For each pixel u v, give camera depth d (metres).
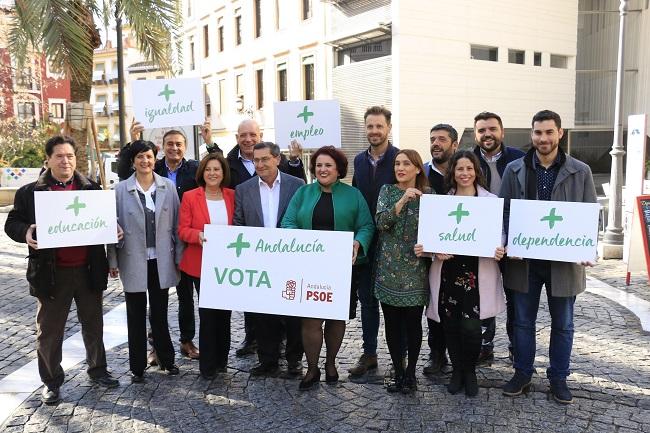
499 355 5.14
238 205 4.78
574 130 22.61
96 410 4.14
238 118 26.33
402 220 4.21
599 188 20.64
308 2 20.89
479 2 18.52
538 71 20.44
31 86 25.59
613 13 22.14
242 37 25.53
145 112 5.59
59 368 4.32
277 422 3.93
